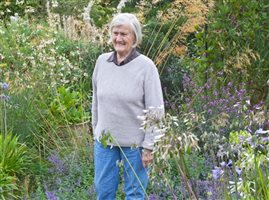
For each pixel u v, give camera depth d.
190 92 8.30
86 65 9.63
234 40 7.89
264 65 8.10
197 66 8.69
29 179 6.78
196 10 8.88
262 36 8.09
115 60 5.01
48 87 8.40
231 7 7.91
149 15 11.17
